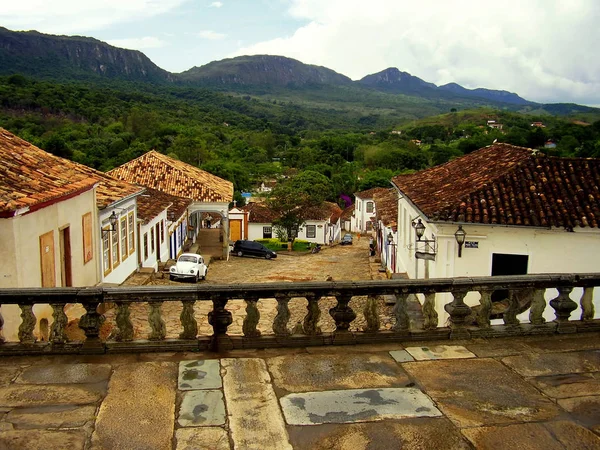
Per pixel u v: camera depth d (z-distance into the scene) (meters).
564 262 12.41
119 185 18.08
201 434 4.79
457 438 4.80
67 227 12.71
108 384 5.71
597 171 13.91
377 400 5.49
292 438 4.77
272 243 49.75
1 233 9.71
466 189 13.86
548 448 4.66
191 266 23.28
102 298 6.41
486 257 12.64
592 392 5.71
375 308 7.00
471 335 7.14
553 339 7.16
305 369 6.17
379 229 32.09
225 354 6.53
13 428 4.82
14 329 9.65
